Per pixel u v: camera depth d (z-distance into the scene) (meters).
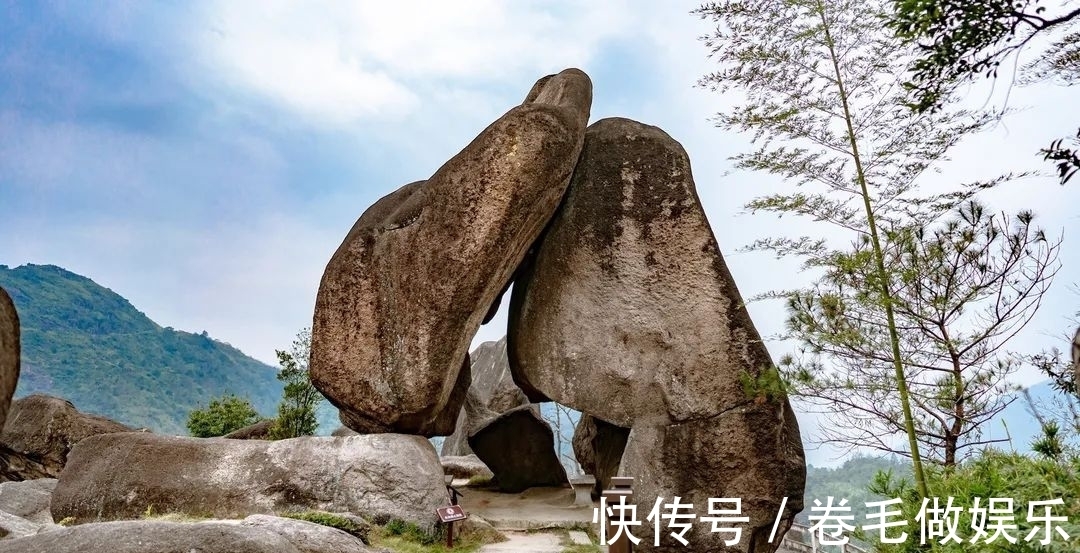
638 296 11.35
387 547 9.19
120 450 10.76
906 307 8.42
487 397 22.12
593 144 12.29
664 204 11.63
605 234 11.69
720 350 10.92
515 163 10.84
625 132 12.23
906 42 5.99
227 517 10.02
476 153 11.01
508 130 10.95
